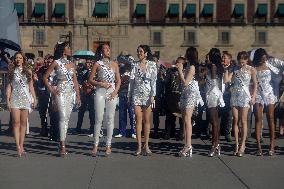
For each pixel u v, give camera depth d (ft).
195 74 37.29
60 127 36.32
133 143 43.83
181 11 226.99
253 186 26.76
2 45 62.69
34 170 30.99
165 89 46.21
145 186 26.68
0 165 32.73
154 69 36.99
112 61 36.81
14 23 62.59
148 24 225.35
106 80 36.17
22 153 36.81
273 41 227.20
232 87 37.52
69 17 224.74
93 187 26.43
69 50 37.04
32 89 37.29
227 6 227.61
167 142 44.62
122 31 225.15
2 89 74.84
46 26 225.15
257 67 37.70
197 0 226.79
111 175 29.58
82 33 224.33
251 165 33.12
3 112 72.74
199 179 28.50
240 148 37.22
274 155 37.55
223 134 46.88
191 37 227.20
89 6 223.92
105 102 36.60
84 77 50.42
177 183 27.45
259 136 37.58
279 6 226.79
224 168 31.96
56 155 36.96
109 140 36.65
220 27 227.20
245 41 227.40
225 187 26.50
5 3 61.87
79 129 51.75
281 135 48.75
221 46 226.99
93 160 34.81
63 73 36.24
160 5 226.79
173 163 33.81
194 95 36.68
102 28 224.33
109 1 224.12
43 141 44.86
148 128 37.40
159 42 226.58
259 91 37.35
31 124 59.31
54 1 224.53
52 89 36.35
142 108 37.27
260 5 226.99
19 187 26.40
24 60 36.99
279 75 40.70
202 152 38.93
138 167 32.22
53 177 28.91
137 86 36.96
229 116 44.86
